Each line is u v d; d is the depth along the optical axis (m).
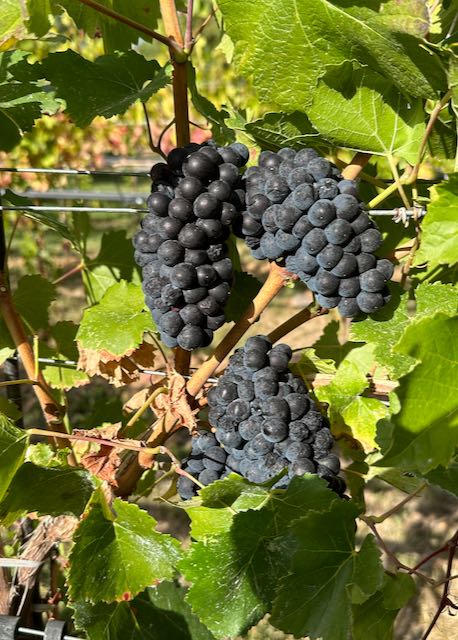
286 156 0.69
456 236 0.66
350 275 0.65
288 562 0.67
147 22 0.93
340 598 0.64
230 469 0.71
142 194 3.20
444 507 1.80
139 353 0.78
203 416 1.06
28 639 0.88
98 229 4.12
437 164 0.87
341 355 0.82
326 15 0.66
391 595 0.69
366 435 0.75
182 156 0.68
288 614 0.65
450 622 1.41
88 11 0.88
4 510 0.73
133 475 0.78
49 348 0.92
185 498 0.73
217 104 2.79
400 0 0.64
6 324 0.86
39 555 0.82
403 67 0.66
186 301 0.68
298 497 0.66
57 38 0.90
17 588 0.84
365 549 0.65
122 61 0.80
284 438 0.67
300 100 0.70
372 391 0.77
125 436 0.77
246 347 0.69
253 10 0.67
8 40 0.85
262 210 0.67
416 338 0.56
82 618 0.72
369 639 0.69
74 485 0.74
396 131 0.70
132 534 0.69
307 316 0.77
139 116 3.30
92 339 0.76
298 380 0.69
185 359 0.77
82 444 0.84
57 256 3.56
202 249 0.67
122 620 0.74
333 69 0.67
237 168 0.68
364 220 0.65
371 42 0.66
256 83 0.70
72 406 2.32
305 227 0.65
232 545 0.66
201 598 0.66
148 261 0.70
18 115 0.83
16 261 3.49
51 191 2.94
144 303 0.78
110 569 0.69
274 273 0.71
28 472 0.73
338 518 0.65
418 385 0.56
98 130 3.14
